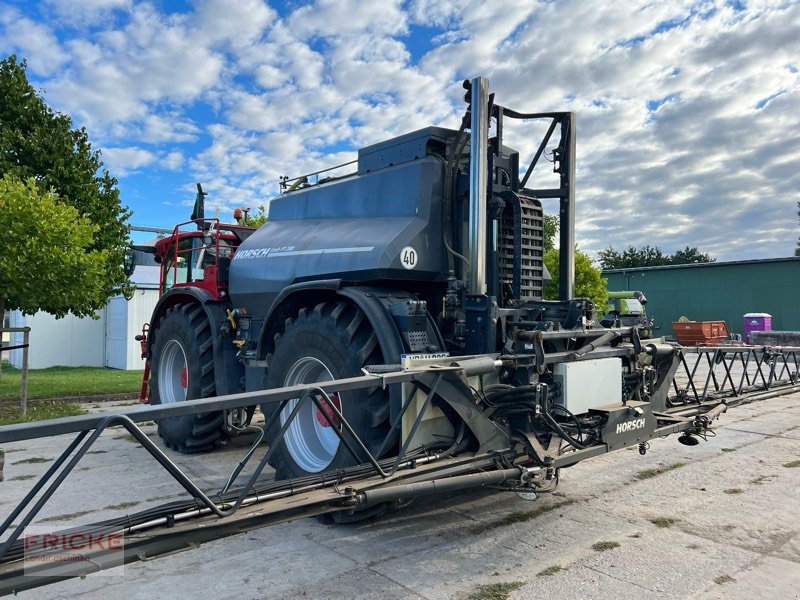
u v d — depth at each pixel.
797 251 46.44
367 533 3.51
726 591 2.74
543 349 3.51
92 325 18.92
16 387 11.08
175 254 6.75
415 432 3.13
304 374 4.18
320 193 5.01
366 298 3.74
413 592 2.74
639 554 3.18
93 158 12.81
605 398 3.75
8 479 4.77
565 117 4.70
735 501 4.11
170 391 6.32
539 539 3.41
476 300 3.63
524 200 4.37
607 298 20.53
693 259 66.94
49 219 7.48
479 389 3.36
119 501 4.14
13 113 11.80
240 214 6.65
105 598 2.71
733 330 29.22
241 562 3.10
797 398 9.22
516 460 3.36
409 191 4.20
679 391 4.93
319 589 2.78
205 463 5.26
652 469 4.96
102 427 1.94
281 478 4.09
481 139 3.77
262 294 4.98
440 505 4.01
